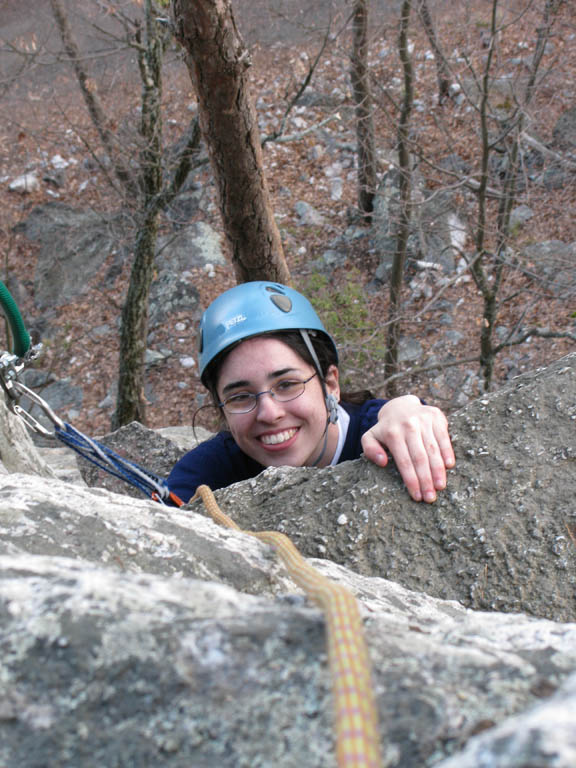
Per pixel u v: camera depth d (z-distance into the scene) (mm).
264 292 2404
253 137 3844
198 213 13273
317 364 2418
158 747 667
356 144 12469
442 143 11227
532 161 10398
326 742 651
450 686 699
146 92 8172
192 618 755
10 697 701
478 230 7336
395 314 8648
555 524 1585
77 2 8398
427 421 1773
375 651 746
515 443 1717
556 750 475
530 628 901
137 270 9102
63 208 13781
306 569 858
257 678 698
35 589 788
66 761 667
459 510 1659
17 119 11352
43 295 13234
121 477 1674
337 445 2498
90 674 710
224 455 2578
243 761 651
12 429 2842
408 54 8117
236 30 3406
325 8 8477
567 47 10656
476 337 10148
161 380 11789
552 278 8633
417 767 631
